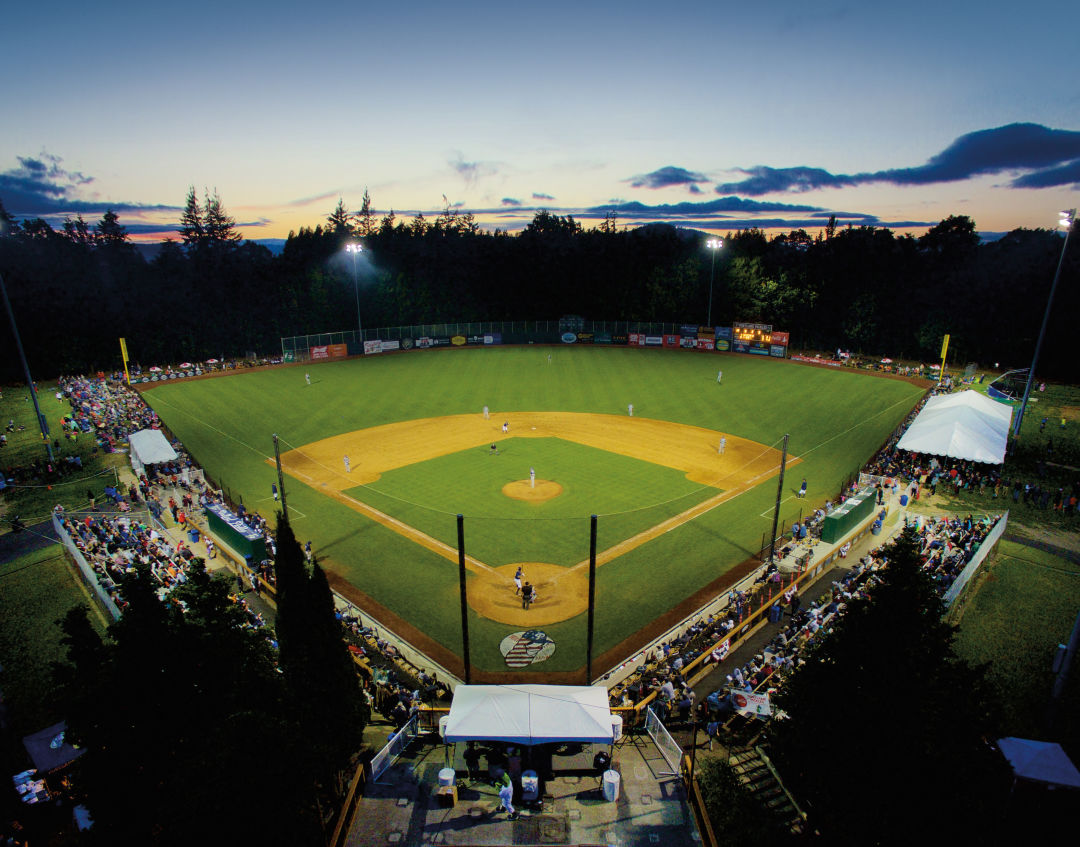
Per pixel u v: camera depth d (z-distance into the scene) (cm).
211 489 4434
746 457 5144
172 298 11106
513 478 4662
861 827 1091
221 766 1048
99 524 3747
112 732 1209
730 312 11381
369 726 2148
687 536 3750
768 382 7794
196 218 15662
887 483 4453
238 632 1384
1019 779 1723
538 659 2648
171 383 7862
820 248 12938
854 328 10581
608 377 8075
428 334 10469
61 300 9631
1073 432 5959
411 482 4597
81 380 8375
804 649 2488
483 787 1692
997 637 2748
